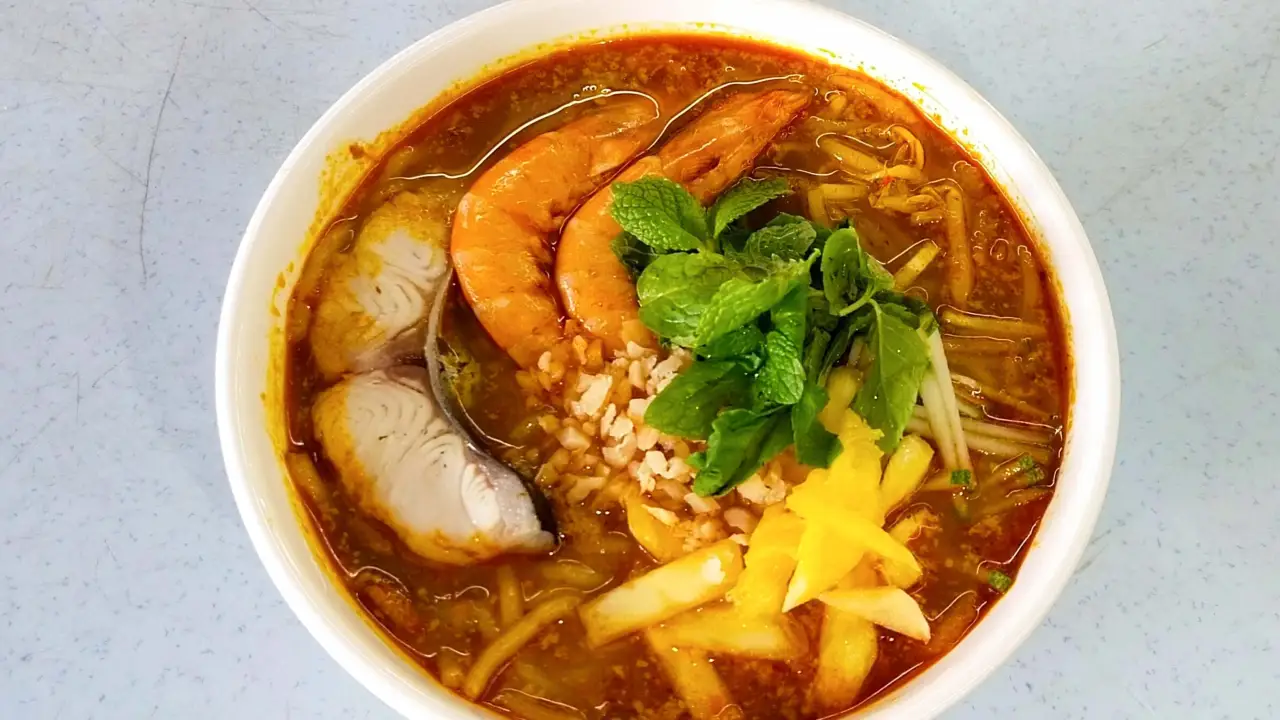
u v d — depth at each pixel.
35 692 0.23
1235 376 0.26
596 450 0.22
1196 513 0.25
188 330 0.26
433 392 0.23
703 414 0.20
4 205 0.27
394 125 0.24
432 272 0.23
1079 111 0.28
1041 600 0.20
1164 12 0.29
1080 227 0.23
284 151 0.27
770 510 0.21
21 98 0.28
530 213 0.23
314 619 0.19
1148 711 0.24
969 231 0.24
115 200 0.27
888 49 0.24
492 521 0.21
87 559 0.24
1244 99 0.28
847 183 0.25
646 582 0.21
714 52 0.25
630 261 0.23
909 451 0.22
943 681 0.19
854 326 0.21
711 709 0.21
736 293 0.20
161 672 0.24
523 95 0.25
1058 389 0.23
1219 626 0.24
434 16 0.28
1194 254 0.27
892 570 0.21
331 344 0.23
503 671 0.21
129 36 0.28
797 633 0.21
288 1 0.29
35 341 0.26
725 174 0.24
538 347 0.23
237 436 0.21
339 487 0.22
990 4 0.29
